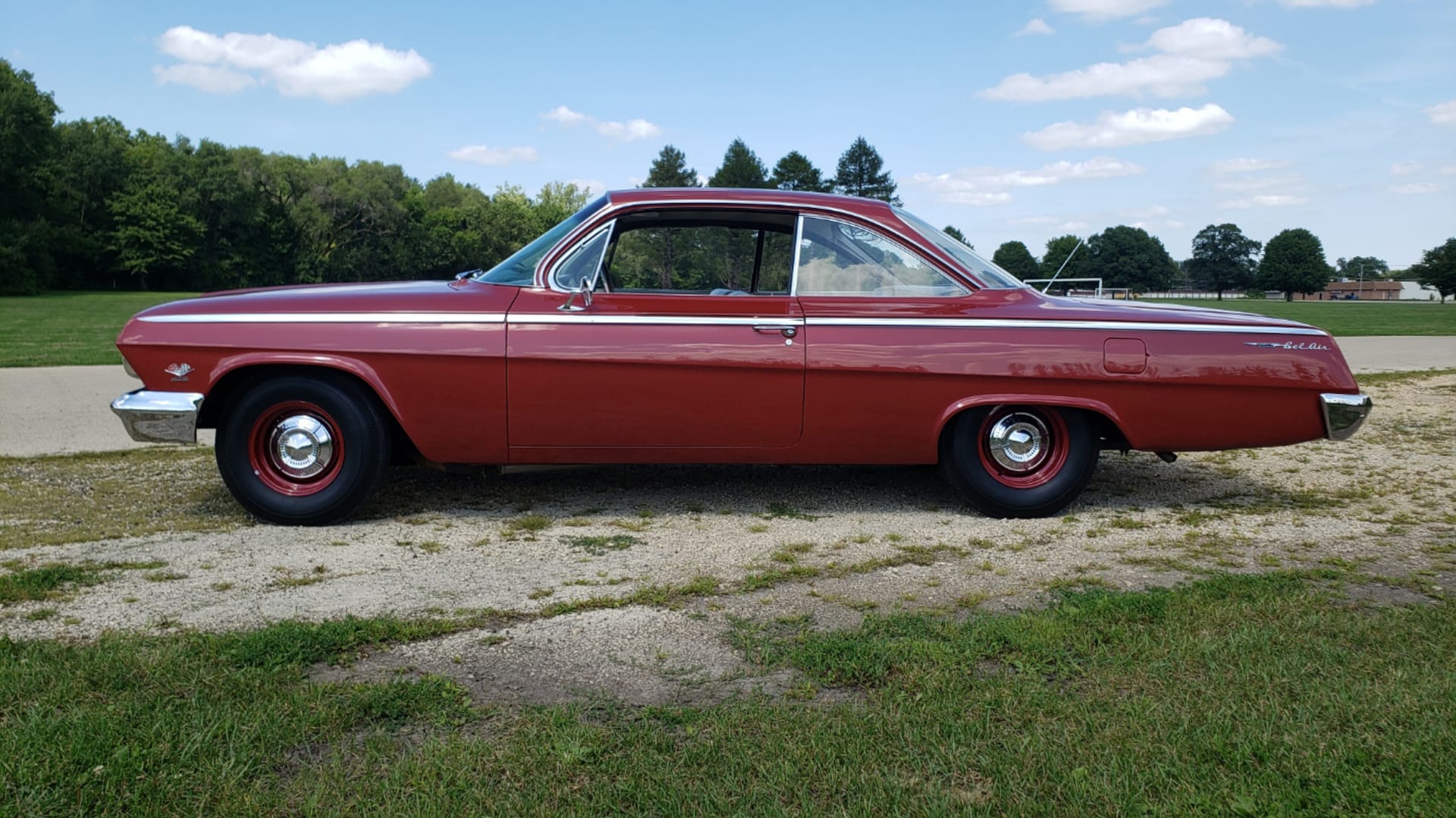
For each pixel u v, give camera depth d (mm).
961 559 3877
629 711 2379
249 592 3324
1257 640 2766
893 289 4473
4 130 61688
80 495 4934
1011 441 4516
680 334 4262
